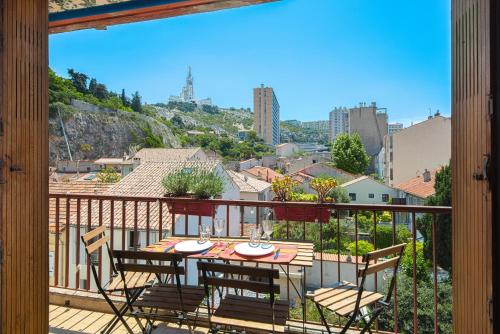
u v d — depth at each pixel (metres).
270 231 3.00
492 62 1.13
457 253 1.37
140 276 2.99
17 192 1.52
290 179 3.54
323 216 3.02
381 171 47.12
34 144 1.62
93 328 3.04
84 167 35.81
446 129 28.41
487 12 1.14
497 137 1.12
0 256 1.44
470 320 1.25
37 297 1.63
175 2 2.67
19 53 1.54
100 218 3.55
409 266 11.26
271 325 2.15
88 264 3.54
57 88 43.94
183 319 2.42
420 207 2.71
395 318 2.78
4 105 1.46
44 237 1.67
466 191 1.29
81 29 3.24
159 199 3.46
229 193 17.38
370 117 52.97
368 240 17.25
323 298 2.58
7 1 1.48
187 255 2.65
